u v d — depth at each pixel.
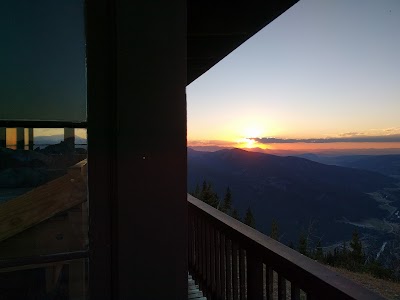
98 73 1.27
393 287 11.31
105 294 1.26
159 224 1.31
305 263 1.62
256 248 2.08
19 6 1.22
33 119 1.24
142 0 1.31
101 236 1.27
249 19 2.45
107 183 1.28
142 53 1.30
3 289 1.21
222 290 2.91
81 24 1.27
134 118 1.29
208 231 3.33
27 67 1.23
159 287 1.30
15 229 1.24
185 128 1.35
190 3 2.22
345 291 1.27
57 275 1.25
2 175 1.23
